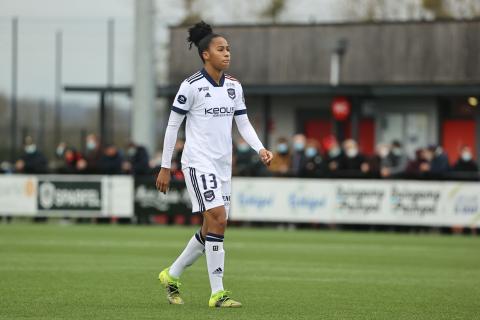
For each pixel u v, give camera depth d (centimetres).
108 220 7438
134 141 8050
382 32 9406
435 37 9300
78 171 7488
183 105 2645
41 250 4772
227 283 3388
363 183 6869
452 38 9262
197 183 2633
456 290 3234
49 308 2639
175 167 7219
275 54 9688
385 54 9394
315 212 6938
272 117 9606
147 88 8056
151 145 8088
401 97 9188
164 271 2744
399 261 4431
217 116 2650
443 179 6862
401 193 6812
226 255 4650
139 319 2412
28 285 3231
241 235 6150
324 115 9512
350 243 5575
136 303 2762
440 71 9288
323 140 9525
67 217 7569
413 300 2936
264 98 9562
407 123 9194
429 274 3822
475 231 6700
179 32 9806
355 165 7012
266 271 3862
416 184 6794
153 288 3158
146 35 8038
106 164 7469
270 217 7000
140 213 7250
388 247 5294
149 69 8069
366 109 9325
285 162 7450
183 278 3522
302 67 9625
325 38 9562
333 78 9188
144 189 7250
